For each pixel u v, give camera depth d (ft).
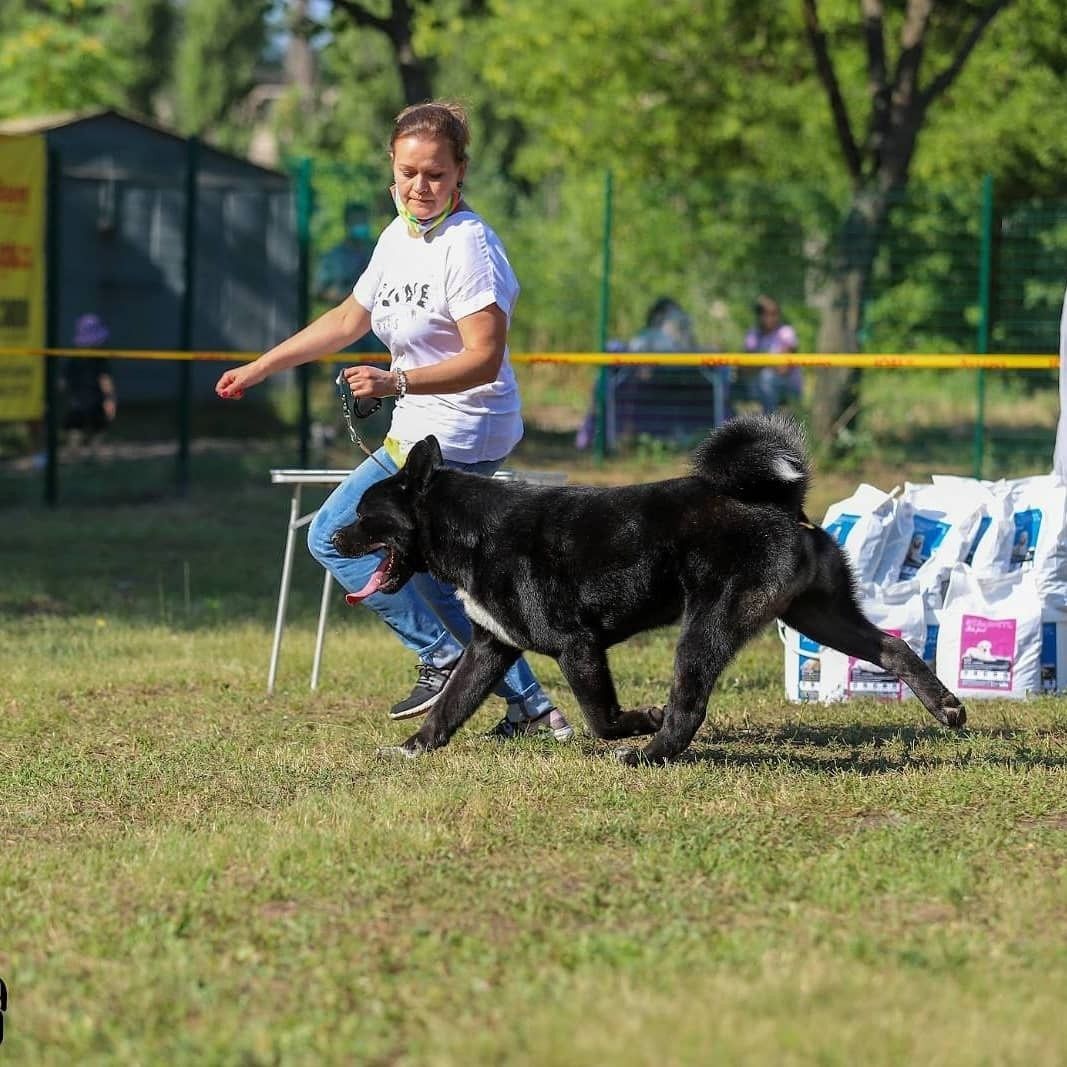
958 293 92.43
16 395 79.15
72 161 106.83
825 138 118.42
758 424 28.91
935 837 24.70
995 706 35.78
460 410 30.86
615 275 99.14
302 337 32.19
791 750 31.71
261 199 111.75
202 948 20.03
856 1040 16.56
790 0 106.83
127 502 82.64
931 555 37.83
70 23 150.82
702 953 19.47
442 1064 16.22
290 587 60.08
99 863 23.90
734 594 28.60
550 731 33.32
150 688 39.60
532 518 29.40
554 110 117.29
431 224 29.91
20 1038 17.43
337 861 23.59
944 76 94.73
